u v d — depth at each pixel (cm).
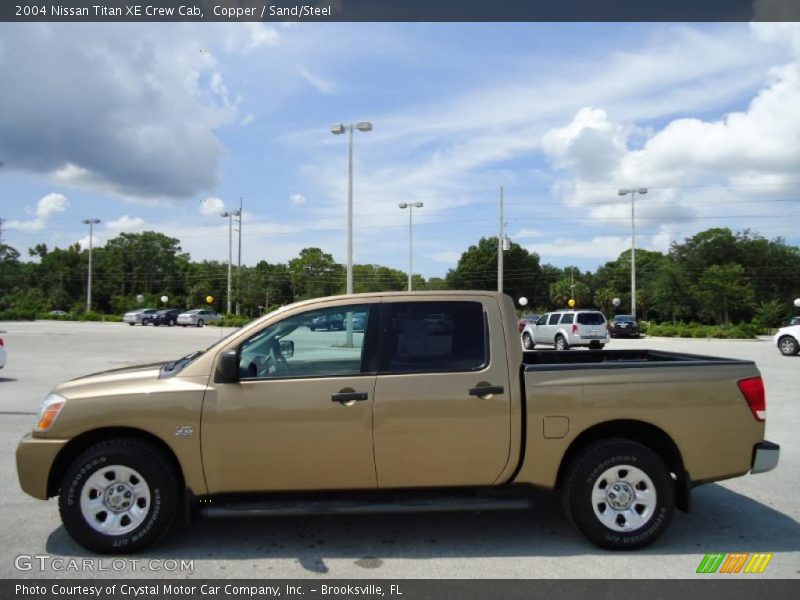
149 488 406
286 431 407
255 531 452
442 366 423
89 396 410
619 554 412
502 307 438
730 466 430
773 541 438
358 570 386
